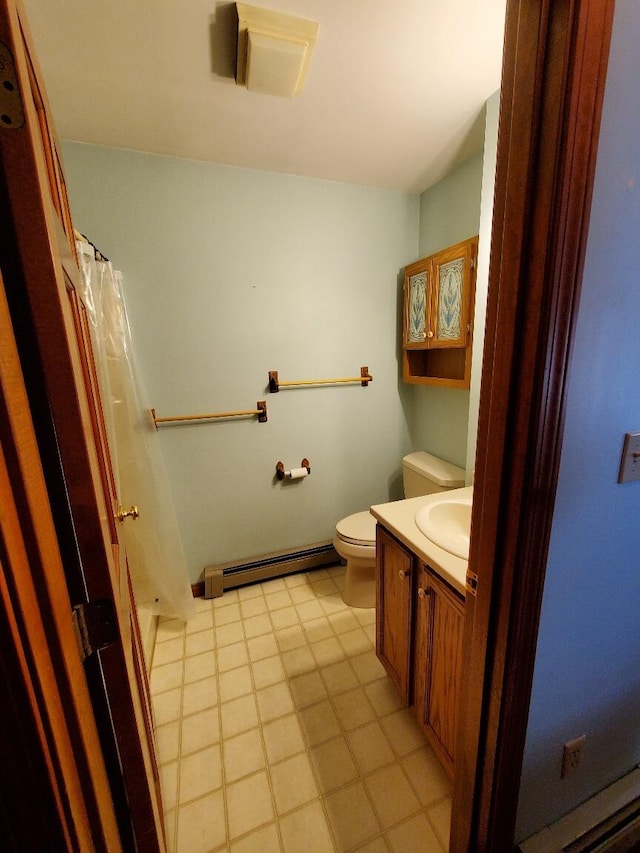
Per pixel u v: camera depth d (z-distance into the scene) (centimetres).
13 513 35
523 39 54
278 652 173
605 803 100
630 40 55
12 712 35
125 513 106
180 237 182
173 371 193
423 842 104
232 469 214
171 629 190
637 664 97
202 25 105
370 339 231
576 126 52
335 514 246
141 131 154
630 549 84
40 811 38
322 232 207
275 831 107
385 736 134
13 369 37
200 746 132
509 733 79
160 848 68
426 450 242
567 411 66
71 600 49
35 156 38
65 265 56
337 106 140
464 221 189
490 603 76
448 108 142
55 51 112
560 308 58
